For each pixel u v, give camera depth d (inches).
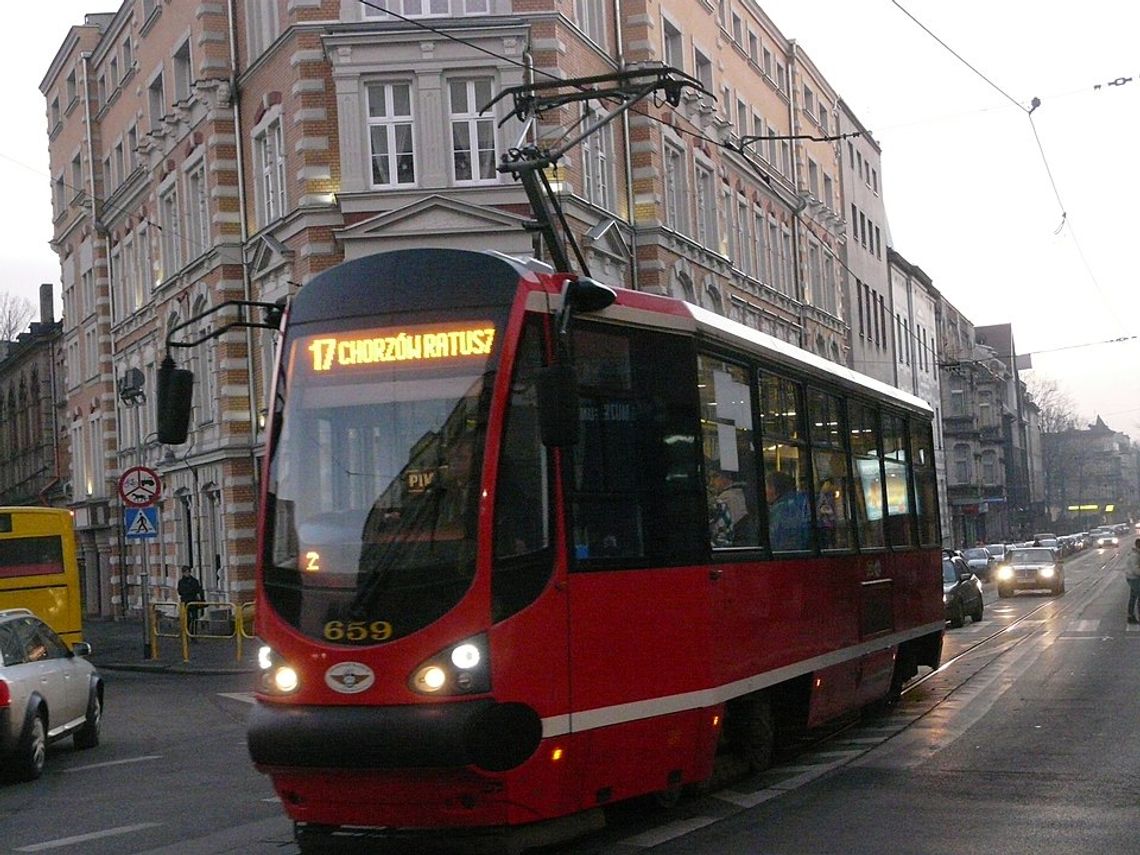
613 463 376.8
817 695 506.6
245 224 1384.1
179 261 1562.5
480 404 345.4
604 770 360.5
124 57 1811.0
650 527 387.2
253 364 1382.9
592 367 374.6
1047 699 669.9
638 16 1427.2
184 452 1535.4
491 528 336.5
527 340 354.0
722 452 434.0
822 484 534.6
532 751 335.0
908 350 3004.4
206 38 1413.6
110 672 1147.9
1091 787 434.9
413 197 1187.3
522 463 346.9
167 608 1616.6
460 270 359.6
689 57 1585.9
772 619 460.1
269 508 357.4
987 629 1236.5
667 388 403.9
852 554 562.3
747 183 1811.0
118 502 1925.4
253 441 1385.3
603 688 360.2
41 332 2551.7
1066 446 6038.4
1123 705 634.8
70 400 2207.2
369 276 367.2
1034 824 380.2
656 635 382.6
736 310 1718.8
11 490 2716.5
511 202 1187.3
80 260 2110.0
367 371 357.7
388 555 338.3
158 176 1631.4
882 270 2743.6
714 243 1636.3
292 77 1238.9
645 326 398.3
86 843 405.4
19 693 554.6
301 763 334.6
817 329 2158.0
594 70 1320.1
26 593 1005.2
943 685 756.0
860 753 523.8
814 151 2228.1
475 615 331.0
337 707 333.1
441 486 341.4
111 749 653.3
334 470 352.8
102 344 1982.0
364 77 1196.5
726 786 456.4
